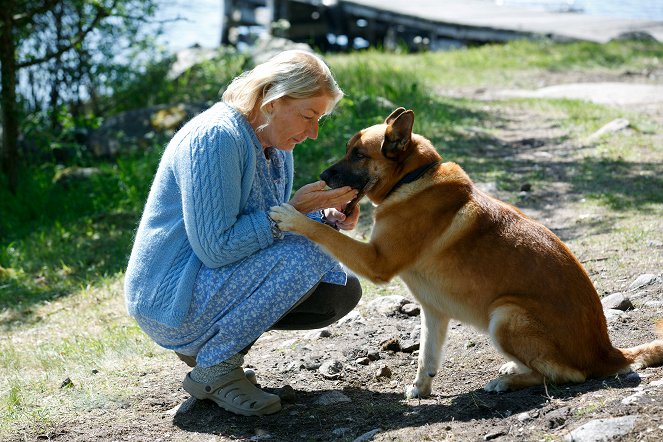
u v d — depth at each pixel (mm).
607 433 2871
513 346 3539
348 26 21078
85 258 7188
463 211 3734
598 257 5414
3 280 6820
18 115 9602
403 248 3750
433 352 3791
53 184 9219
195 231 3396
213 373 3664
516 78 13734
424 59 15781
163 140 10031
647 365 3621
